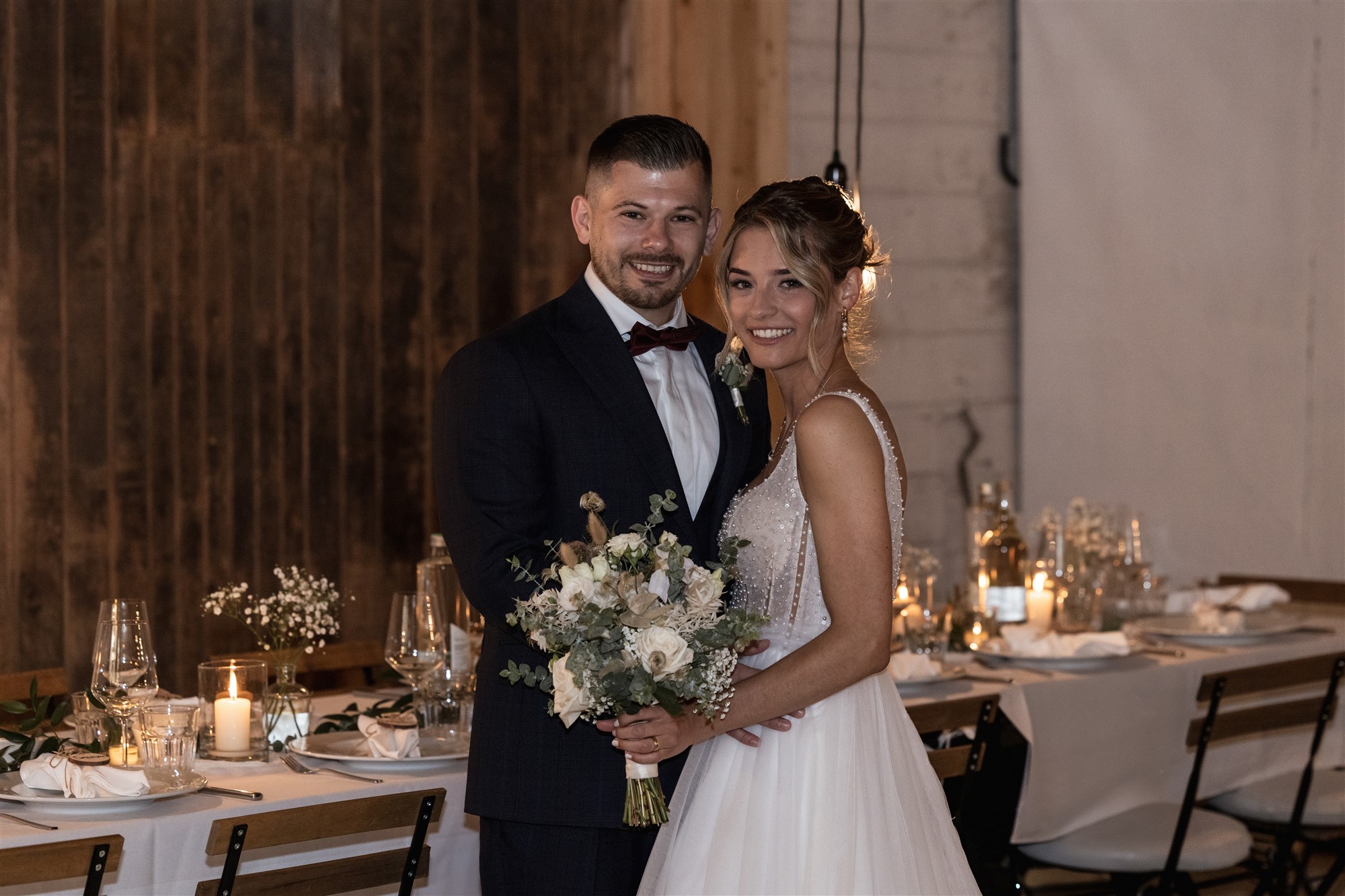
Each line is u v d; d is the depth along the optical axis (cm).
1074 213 564
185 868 222
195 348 441
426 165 477
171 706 251
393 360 473
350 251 466
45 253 418
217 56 442
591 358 243
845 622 211
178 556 439
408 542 478
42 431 419
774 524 225
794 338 220
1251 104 528
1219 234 536
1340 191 511
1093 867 321
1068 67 562
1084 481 567
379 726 266
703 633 205
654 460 240
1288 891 380
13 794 228
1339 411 514
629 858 240
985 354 583
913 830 222
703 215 247
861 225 226
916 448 569
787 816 217
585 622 203
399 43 471
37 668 418
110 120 426
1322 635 403
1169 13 541
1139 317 552
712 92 507
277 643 291
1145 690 348
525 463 236
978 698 297
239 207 446
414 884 247
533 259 497
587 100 503
